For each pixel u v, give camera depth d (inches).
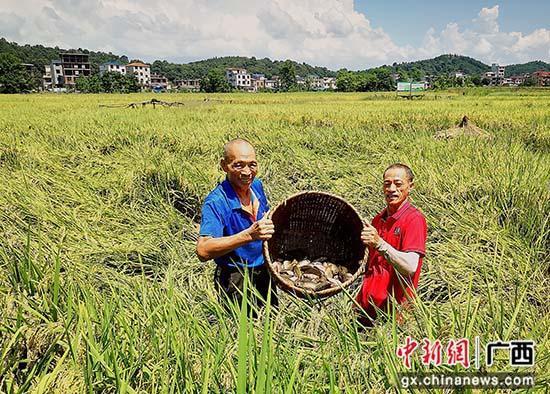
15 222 209.5
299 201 152.6
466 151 378.0
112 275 169.6
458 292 157.2
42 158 381.1
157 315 111.7
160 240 218.5
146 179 310.7
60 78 6604.3
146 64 7234.3
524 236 204.1
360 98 2593.5
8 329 104.6
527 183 253.4
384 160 368.2
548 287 155.4
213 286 167.6
